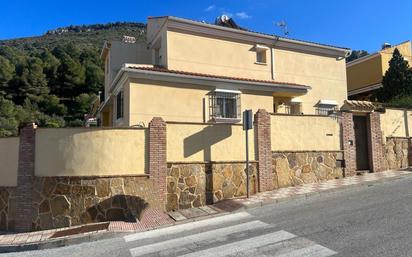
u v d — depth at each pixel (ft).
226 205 39.65
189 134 41.93
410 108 56.44
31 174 40.86
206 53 63.62
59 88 201.98
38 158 40.91
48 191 39.88
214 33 64.54
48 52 234.38
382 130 52.85
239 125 44.37
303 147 47.47
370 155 51.47
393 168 53.06
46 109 185.26
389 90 80.84
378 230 25.81
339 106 74.84
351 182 44.32
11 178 43.01
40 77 199.52
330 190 41.24
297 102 69.46
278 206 37.24
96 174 39.19
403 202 33.04
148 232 32.68
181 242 27.94
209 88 57.82
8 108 156.25
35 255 29.32
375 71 95.76
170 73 54.24
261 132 45.03
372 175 48.60
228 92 58.49
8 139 43.83
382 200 34.71
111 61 73.97
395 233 24.82
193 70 62.03
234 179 43.19
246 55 67.36
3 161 43.93
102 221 38.37
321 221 29.60
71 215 38.91
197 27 62.80
